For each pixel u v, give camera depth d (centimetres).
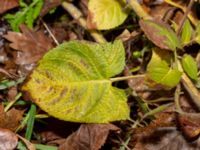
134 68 56
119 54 49
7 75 54
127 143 52
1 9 57
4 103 53
